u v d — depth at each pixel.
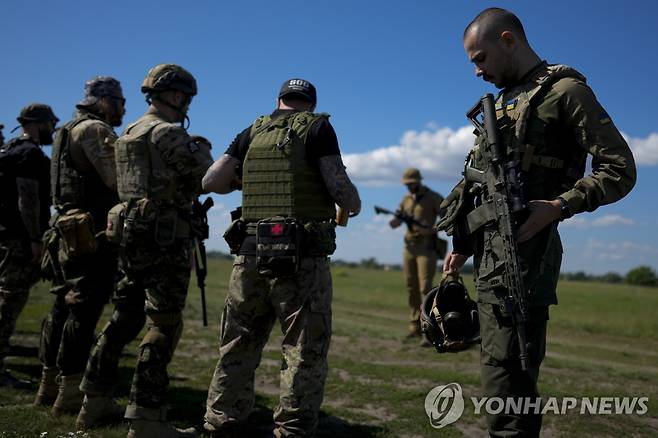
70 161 3.84
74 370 3.78
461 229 2.58
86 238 3.64
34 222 4.63
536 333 2.29
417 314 8.63
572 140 2.36
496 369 2.32
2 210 4.61
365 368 5.89
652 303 20.80
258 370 5.62
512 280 2.22
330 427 3.97
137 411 3.21
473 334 2.46
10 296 4.57
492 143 2.35
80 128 3.79
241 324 3.18
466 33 2.54
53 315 4.00
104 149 3.73
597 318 13.78
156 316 3.29
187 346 6.75
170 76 3.46
